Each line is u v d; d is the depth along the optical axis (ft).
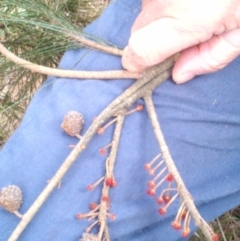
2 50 1.08
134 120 1.13
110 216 1.05
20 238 1.10
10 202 1.03
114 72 1.12
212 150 1.20
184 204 0.92
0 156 1.16
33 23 1.10
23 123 1.18
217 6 0.97
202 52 1.08
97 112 1.13
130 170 1.12
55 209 1.10
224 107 1.20
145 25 1.07
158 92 1.15
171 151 1.16
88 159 1.11
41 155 1.12
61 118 1.13
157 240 1.19
